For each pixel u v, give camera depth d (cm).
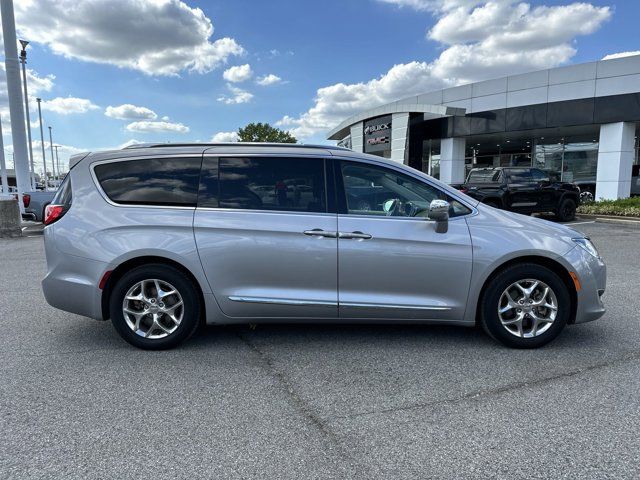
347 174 414
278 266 403
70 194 420
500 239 402
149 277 406
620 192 1847
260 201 410
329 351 414
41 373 370
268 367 380
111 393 335
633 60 1762
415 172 421
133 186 415
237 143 427
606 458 254
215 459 257
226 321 415
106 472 246
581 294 405
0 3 1541
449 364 384
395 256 400
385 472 245
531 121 2012
